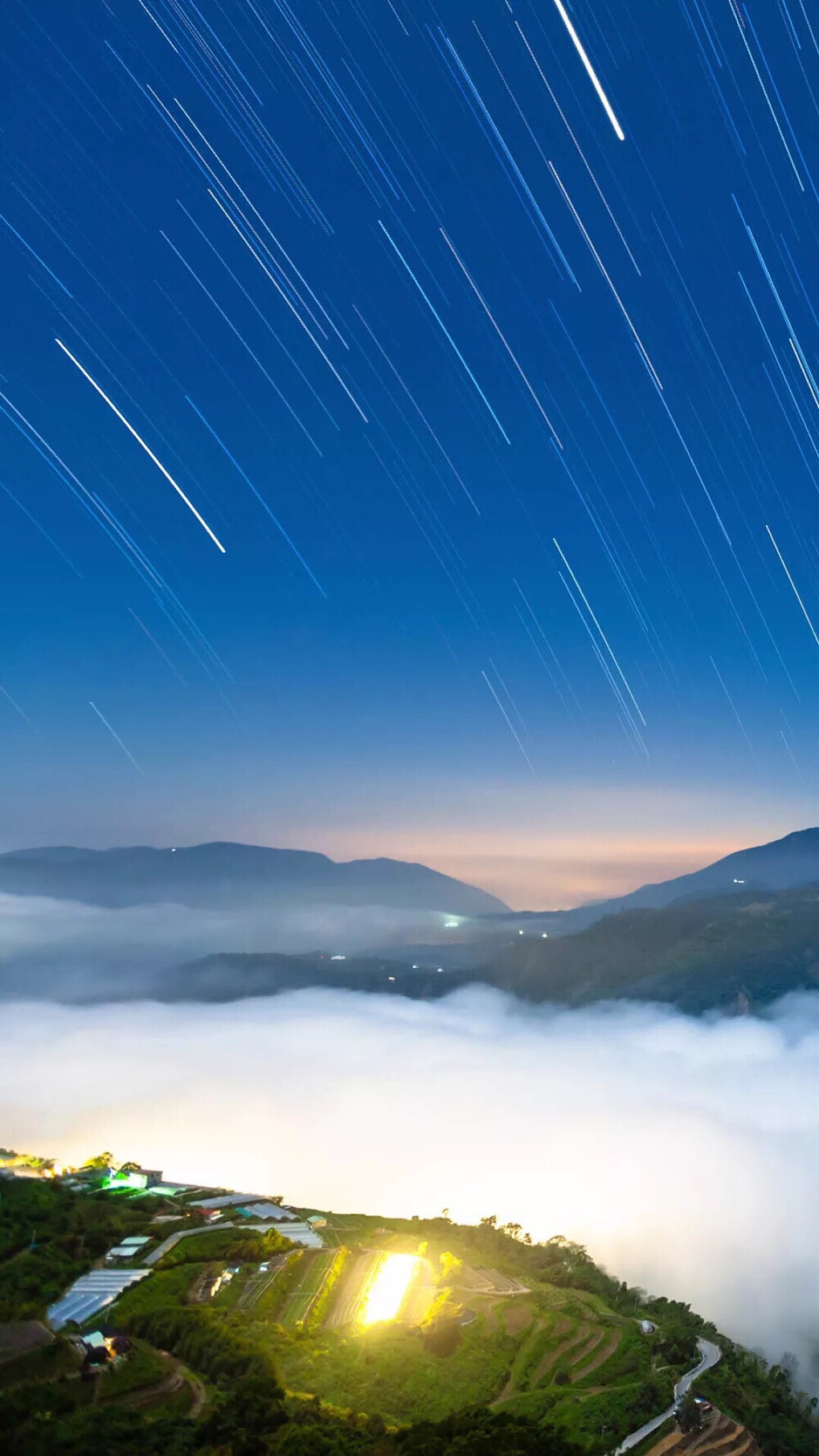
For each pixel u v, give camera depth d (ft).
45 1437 286.87
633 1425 360.07
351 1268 481.46
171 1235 503.61
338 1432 290.76
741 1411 389.80
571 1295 496.64
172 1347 363.15
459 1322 426.51
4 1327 355.97
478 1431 290.15
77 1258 452.35
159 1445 285.02
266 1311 412.77
